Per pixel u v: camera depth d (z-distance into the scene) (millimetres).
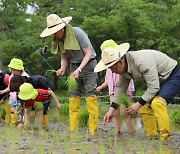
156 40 23438
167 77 5512
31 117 7715
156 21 23984
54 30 6273
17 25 25453
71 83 6453
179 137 6059
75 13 26766
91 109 6672
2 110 10109
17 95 7184
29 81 7426
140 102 5445
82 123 8109
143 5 23797
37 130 7070
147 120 6145
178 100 18938
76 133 6426
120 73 5473
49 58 26281
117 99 5887
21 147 5094
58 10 28703
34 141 5590
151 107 5707
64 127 8047
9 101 8281
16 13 25047
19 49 26672
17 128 7188
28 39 26016
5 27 25594
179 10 23500
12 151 4836
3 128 7570
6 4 24281
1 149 4984
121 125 8266
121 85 5945
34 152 4750
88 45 6504
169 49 22938
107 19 23516
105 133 6680
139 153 4559
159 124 5500
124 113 6816
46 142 5504
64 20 6422
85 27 23984
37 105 7426
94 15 26219
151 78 5328
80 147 4977
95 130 6695
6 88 8422
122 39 24125
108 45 6324
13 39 26484
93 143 5402
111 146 5109
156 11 24109
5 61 27438
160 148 4867
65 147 5039
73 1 28109
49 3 29312
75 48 6395
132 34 23516
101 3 27125
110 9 27109
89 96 6656
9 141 5602
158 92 5477
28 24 26531
